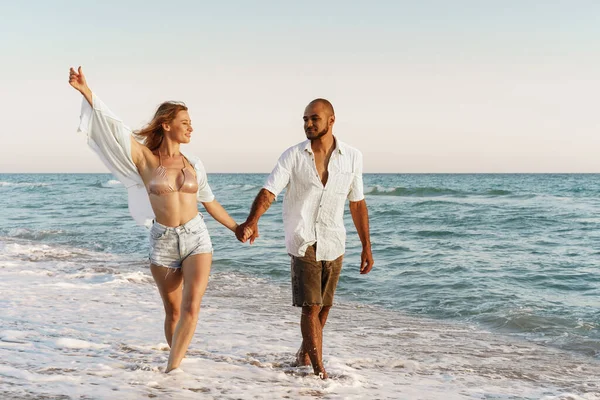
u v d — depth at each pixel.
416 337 6.24
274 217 23.08
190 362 4.25
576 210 25.84
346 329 6.58
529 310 7.47
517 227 18.94
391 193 41.22
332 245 4.04
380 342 5.93
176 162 3.87
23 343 4.59
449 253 13.05
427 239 15.95
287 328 6.12
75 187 60.31
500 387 4.45
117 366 3.99
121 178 3.91
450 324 7.00
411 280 9.87
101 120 3.70
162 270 3.90
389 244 14.74
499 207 28.27
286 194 4.10
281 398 3.58
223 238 16.27
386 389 4.08
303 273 4.03
